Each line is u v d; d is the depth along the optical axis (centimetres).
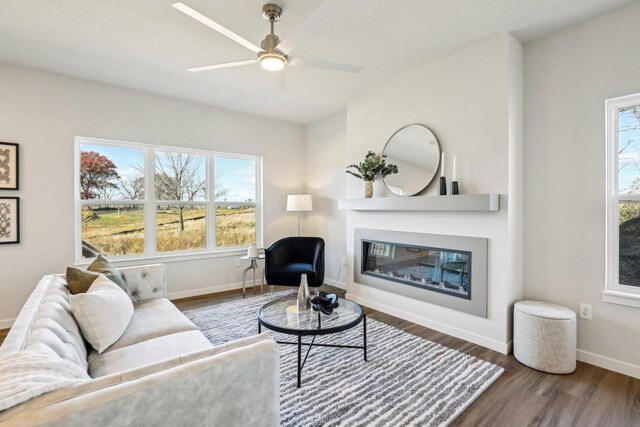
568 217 241
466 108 270
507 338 248
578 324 237
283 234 500
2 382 83
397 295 333
